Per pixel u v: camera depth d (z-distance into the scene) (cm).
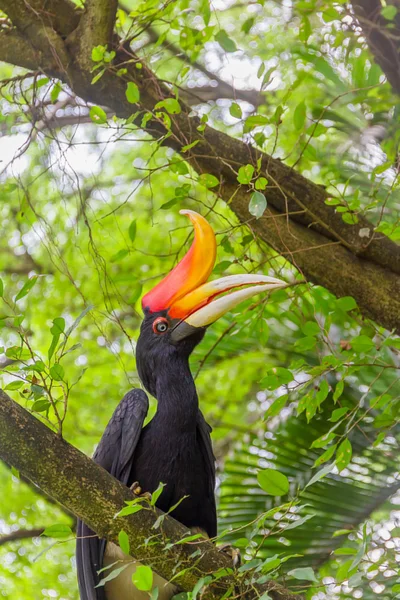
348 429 757
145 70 955
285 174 912
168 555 657
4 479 1499
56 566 1484
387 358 1002
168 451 795
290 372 762
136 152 1648
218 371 1440
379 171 838
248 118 847
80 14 994
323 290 1019
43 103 1005
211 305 818
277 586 674
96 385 1527
